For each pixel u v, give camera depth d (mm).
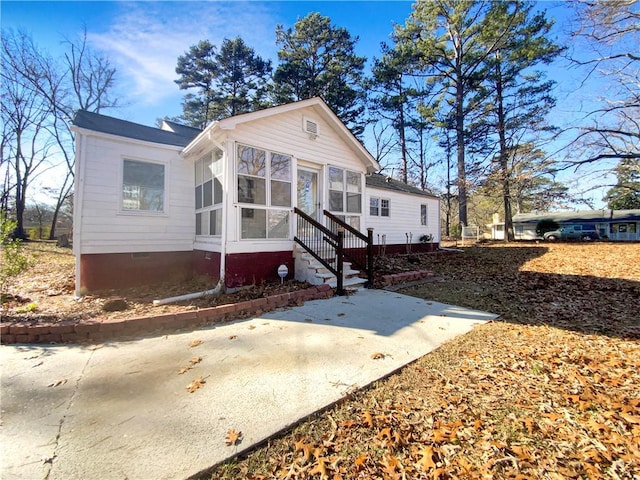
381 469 1854
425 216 16703
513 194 16719
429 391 2748
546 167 10430
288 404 2475
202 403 2482
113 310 4906
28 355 3432
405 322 4688
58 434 2098
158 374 2980
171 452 1939
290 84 22391
